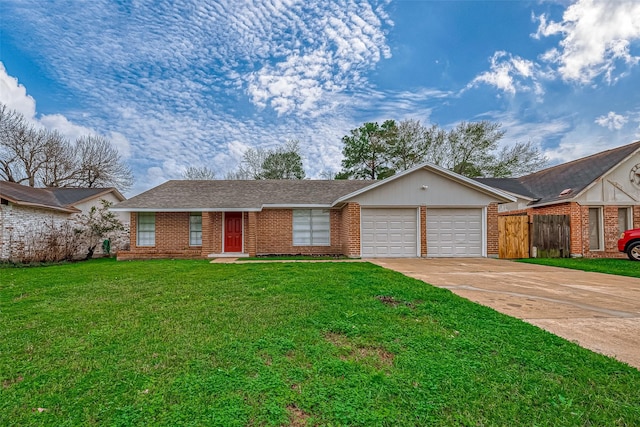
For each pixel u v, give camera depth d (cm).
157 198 1545
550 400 256
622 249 1291
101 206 2003
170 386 276
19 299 583
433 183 1382
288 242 1547
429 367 308
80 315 477
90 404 253
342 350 349
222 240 1552
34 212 1554
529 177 2050
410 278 758
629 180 1471
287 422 232
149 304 536
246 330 405
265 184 1798
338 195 1628
